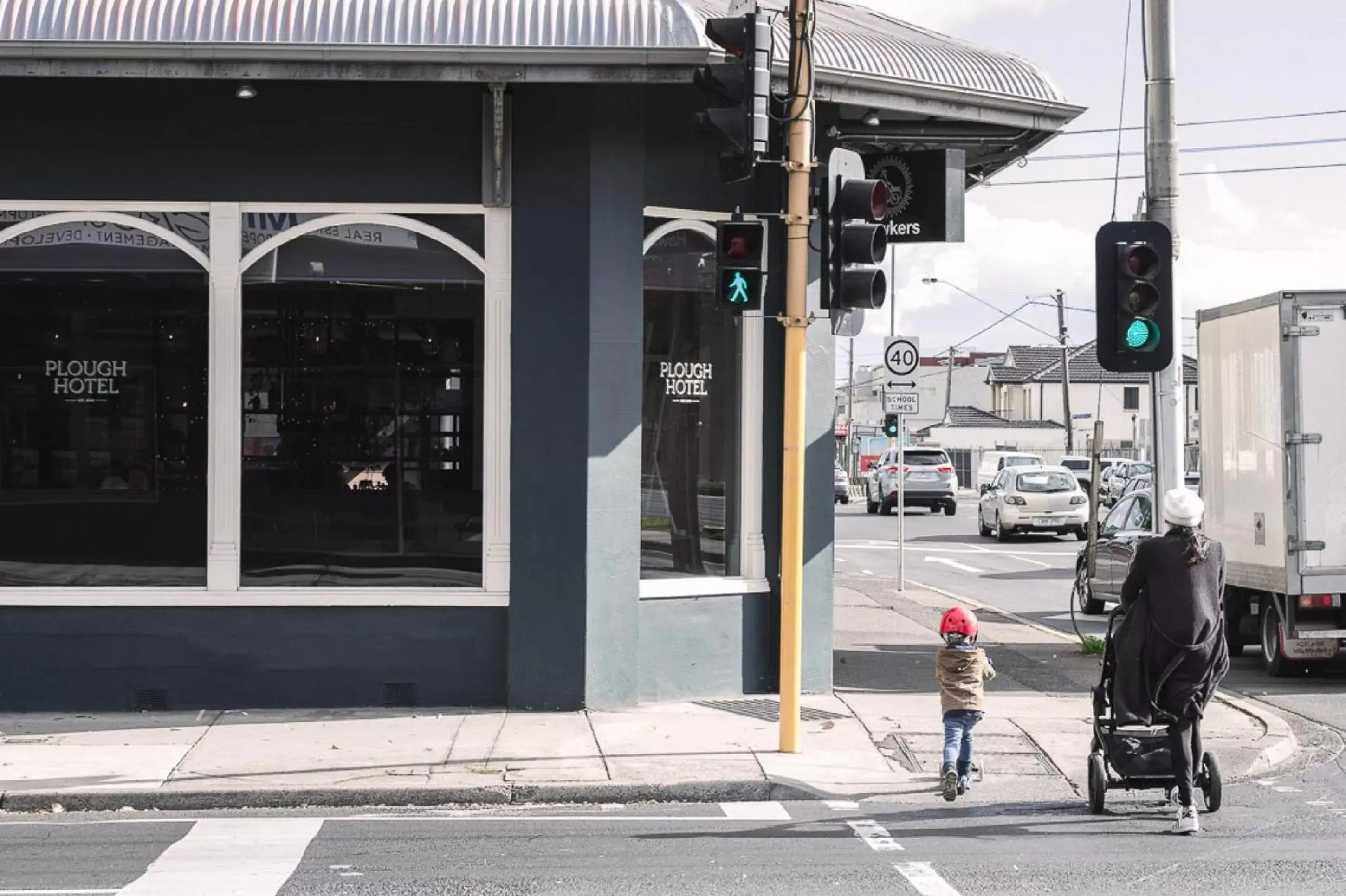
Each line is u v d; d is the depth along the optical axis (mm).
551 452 12047
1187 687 8688
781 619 11070
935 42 13828
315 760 10344
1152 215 13719
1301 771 10758
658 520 12570
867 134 13570
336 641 12164
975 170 15867
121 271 12109
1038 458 69562
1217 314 16656
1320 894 7285
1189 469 51844
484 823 9000
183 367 12148
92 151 12031
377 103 12117
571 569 12031
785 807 9484
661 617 12469
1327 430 15070
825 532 13078
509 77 11320
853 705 12578
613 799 9648
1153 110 13695
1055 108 13180
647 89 12336
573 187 12016
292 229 12141
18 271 12078
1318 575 15055
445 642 12195
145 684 12086
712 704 12453
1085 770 10430
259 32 11047
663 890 7387
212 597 12086
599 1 11336
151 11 11055
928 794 9766
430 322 12219
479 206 12148
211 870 7754
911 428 111250
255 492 12164
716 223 12586
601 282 12016
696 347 12703
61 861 7969
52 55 11023
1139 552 8852
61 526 12102
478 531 12242
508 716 11875
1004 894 7309
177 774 9906
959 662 9461
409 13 11164
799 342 10523
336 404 12203
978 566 30875
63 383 12109
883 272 10164
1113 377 107062
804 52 10422
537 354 12055
